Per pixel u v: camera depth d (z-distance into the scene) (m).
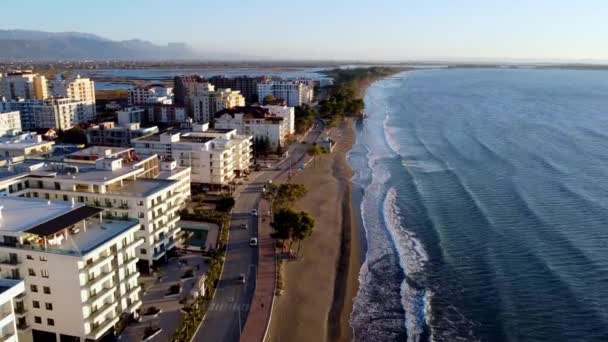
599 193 144.25
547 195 143.75
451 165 181.62
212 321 80.00
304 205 141.25
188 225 121.12
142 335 76.50
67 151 154.75
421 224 126.75
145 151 152.62
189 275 95.38
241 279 93.06
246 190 151.88
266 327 78.50
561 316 84.69
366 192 154.88
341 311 87.62
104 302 74.50
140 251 95.94
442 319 85.44
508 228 121.12
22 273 70.88
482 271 100.81
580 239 113.25
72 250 69.62
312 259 106.38
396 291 94.69
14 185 97.81
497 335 80.50
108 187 99.38
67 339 72.06
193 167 150.25
